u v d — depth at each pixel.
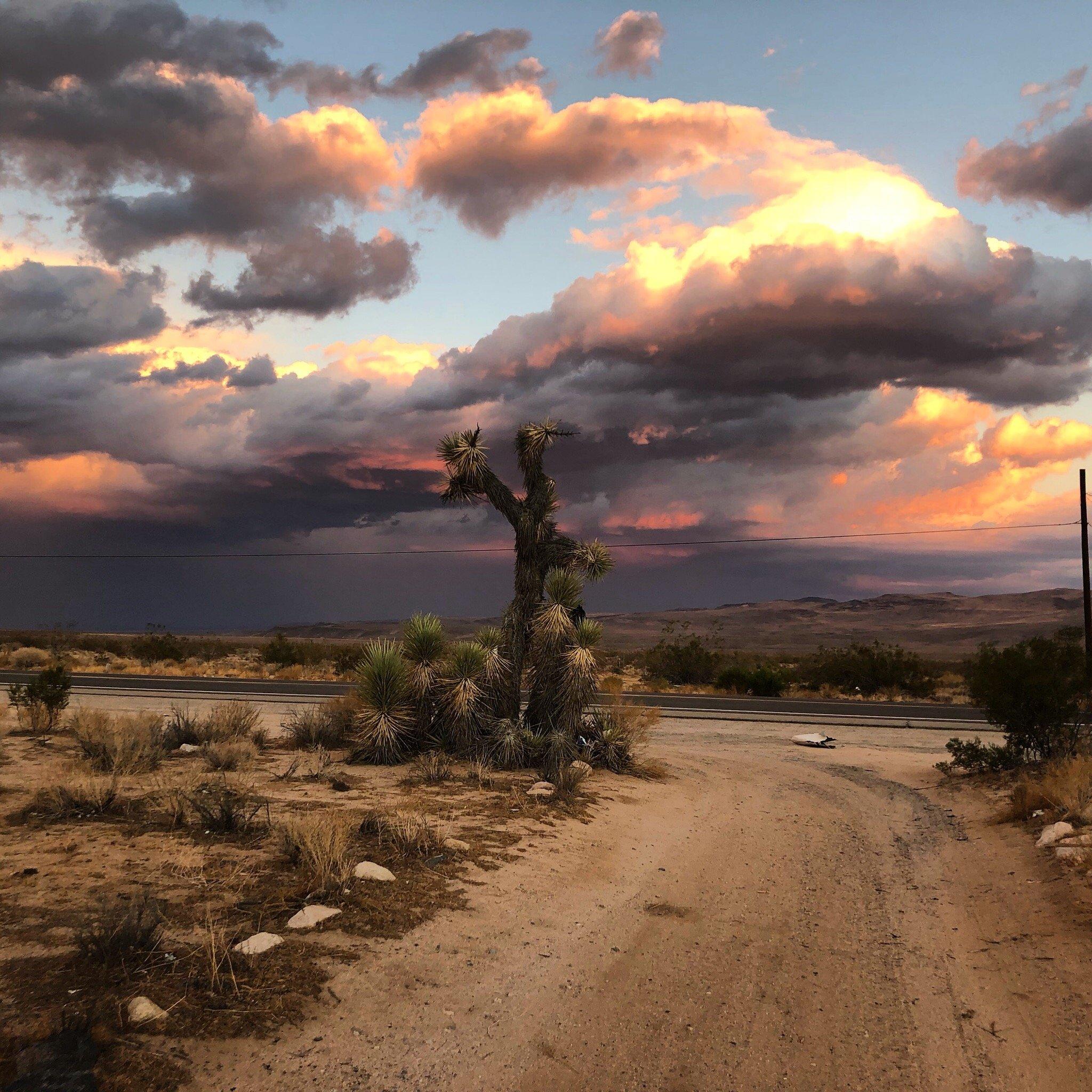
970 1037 5.04
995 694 14.66
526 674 18.95
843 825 11.41
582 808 11.08
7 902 5.87
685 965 6.08
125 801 9.29
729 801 12.98
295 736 16.30
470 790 11.64
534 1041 4.76
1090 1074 4.54
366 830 8.56
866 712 28.34
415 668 14.88
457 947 5.95
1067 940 6.41
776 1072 4.57
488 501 15.67
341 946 5.64
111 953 4.98
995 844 9.88
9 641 64.56
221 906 6.14
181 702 25.36
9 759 12.34
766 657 70.62
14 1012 4.21
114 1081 3.76
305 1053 4.31
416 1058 4.42
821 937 6.79
